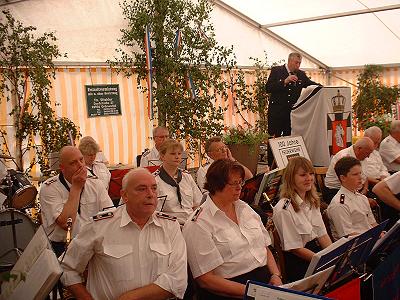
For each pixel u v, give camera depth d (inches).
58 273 93.9
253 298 92.8
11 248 170.4
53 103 326.3
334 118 281.4
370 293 132.8
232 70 418.0
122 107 358.3
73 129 317.4
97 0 339.9
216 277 128.6
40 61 302.5
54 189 165.6
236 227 136.6
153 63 359.3
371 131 269.6
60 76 330.0
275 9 396.5
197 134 362.9
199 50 375.9
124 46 356.2
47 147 303.4
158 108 362.3
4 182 200.4
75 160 162.9
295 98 341.4
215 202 137.6
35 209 255.9
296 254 155.6
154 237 123.0
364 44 449.7
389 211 212.2
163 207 198.4
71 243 124.1
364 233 124.4
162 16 355.3
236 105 422.0
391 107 455.8
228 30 410.3
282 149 253.9
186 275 122.4
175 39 358.6
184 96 365.4
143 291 116.8
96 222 121.6
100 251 120.6
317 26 423.5
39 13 315.3
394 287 136.3
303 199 161.5
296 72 343.6
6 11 297.4
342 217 175.2
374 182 254.4
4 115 298.7
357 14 394.9
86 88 340.8
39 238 110.3
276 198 205.9
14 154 302.5
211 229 133.0
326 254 114.7
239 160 328.2
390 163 294.2
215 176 135.8
